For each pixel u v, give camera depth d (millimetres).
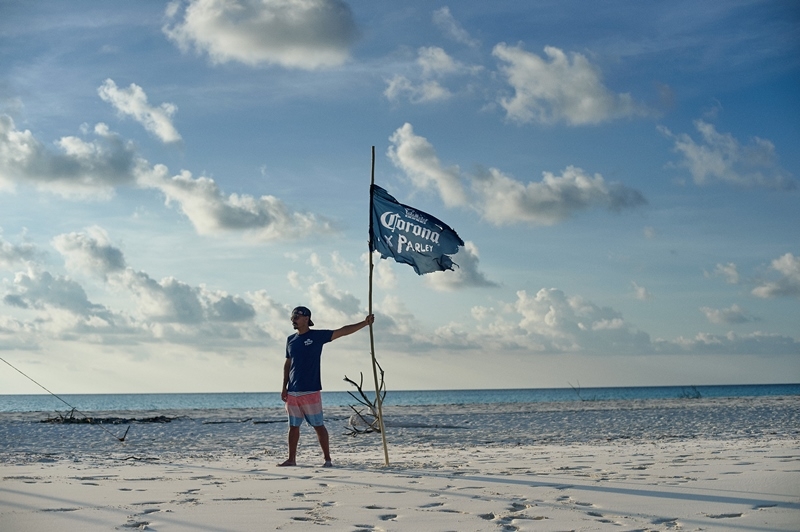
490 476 6938
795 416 22984
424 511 4988
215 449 13227
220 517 4797
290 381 8547
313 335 8562
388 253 8742
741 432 16266
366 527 4461
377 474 7281
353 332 8680
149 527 4480
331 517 4789
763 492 5602
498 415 26172
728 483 6109
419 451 11742
